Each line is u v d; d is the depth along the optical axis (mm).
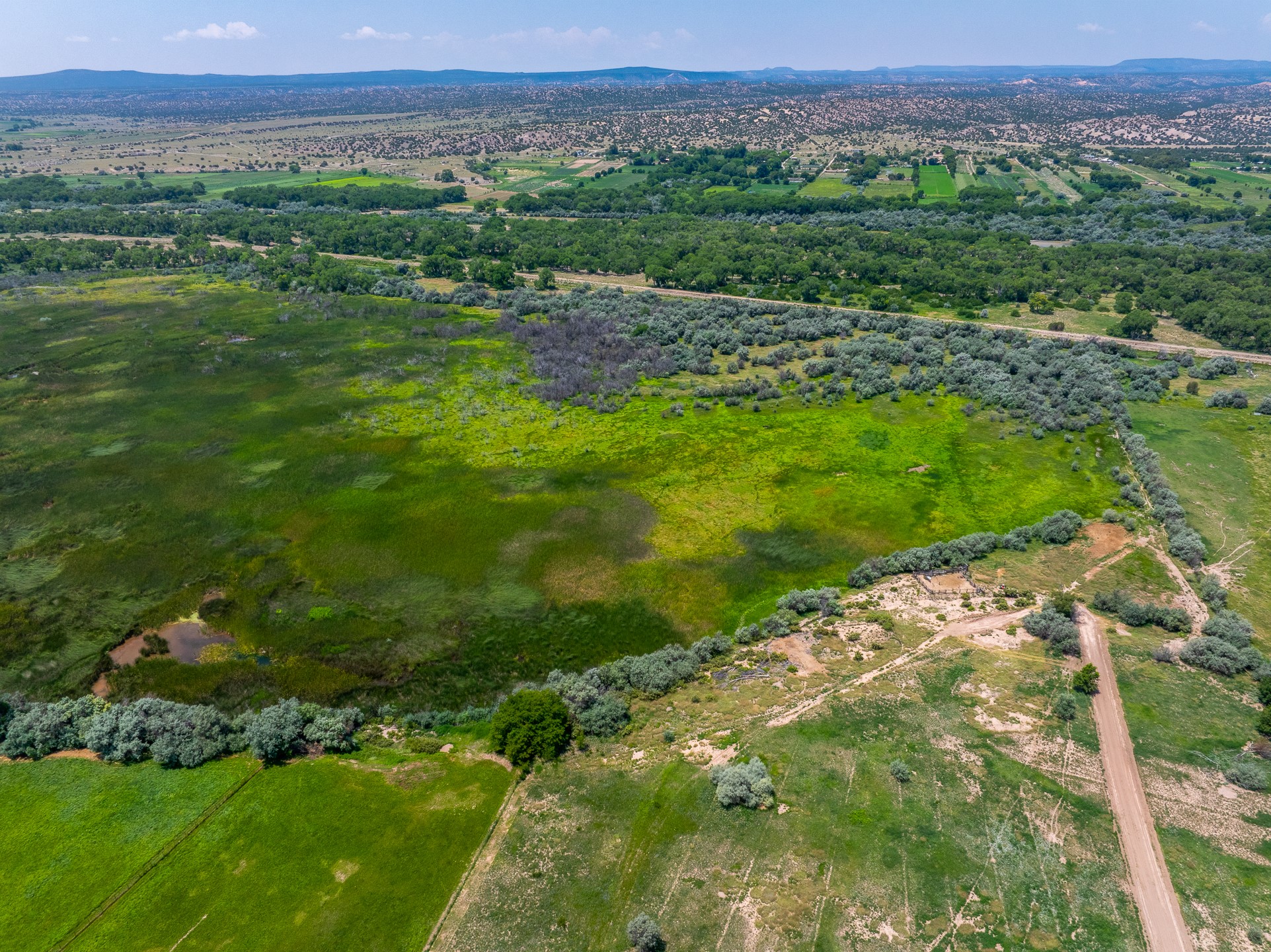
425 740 61688
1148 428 115125
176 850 51562
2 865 50562
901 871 48094
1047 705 61875
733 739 59812
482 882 49156
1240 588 78500
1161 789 53469
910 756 57094
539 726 59562
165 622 76938
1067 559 84562
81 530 91312
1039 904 45719
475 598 80938
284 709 62125
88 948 45688
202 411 122875
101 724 59312
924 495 99625
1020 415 121188
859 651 70125
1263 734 57312
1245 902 45438
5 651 72812
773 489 101188
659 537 90938
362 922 46812
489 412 123875
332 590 81750
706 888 47719
